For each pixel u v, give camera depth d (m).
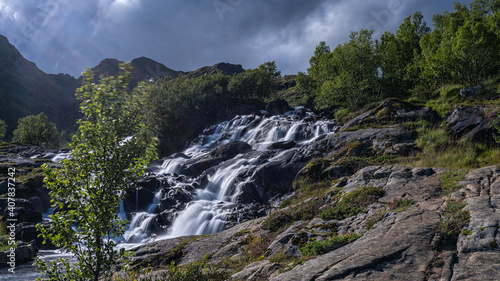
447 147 17.70
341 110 34.66
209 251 12.62
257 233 12.87
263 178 21.78
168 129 57.94
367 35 38.25
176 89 65.19
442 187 10.75
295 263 7.62
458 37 28.08
